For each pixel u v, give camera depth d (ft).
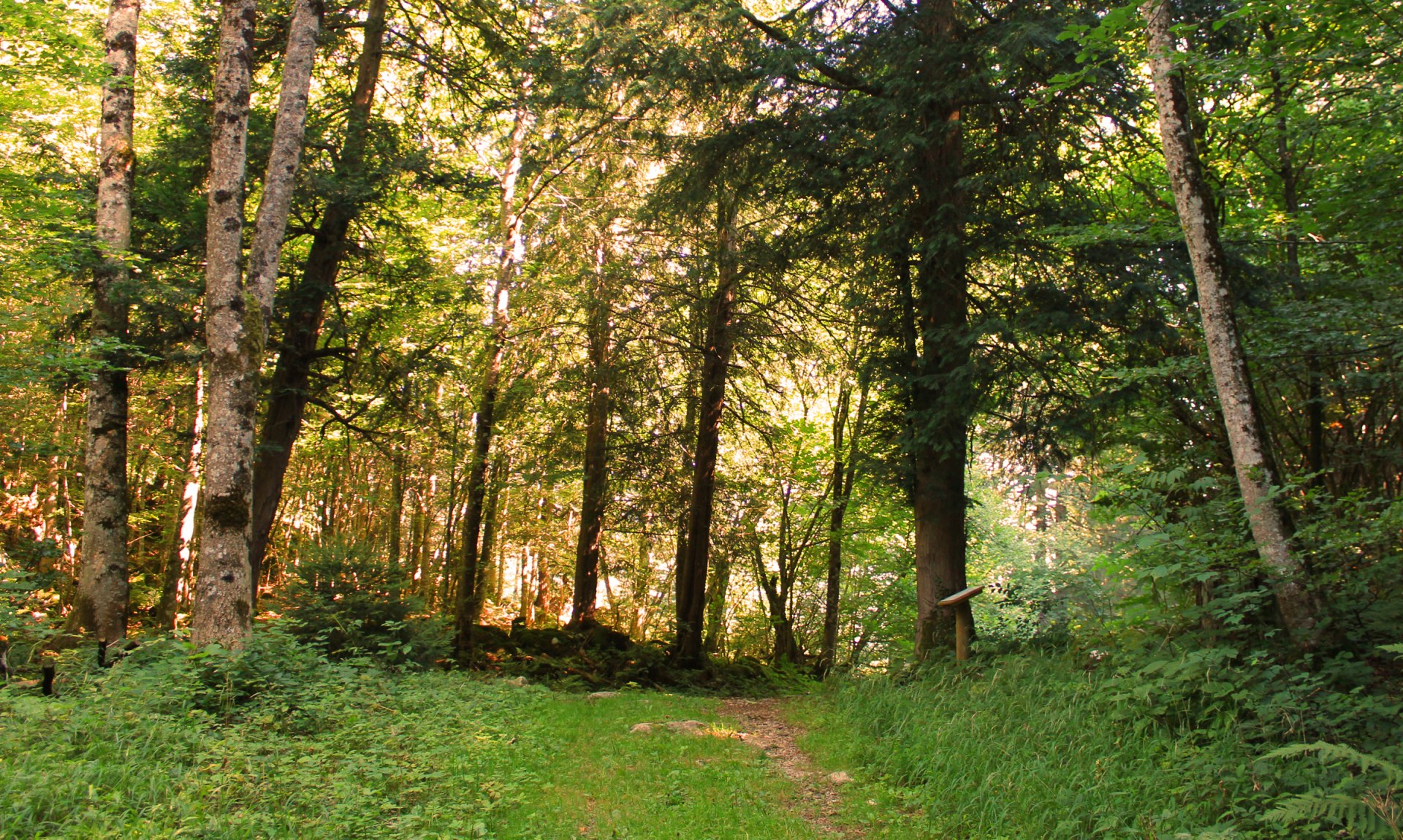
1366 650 19.86
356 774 18.22
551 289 58.08
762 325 55.57
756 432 68.13
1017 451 40.19
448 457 66.08
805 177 40.78
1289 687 18.48
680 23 40.93
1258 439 22.21
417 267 49.08
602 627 59.47
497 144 60.39
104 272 37.27
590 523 61.67
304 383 45.14
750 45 39.65
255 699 23.40
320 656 28.14
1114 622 25.41
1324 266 33.12
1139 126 38.78
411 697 25.88
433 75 52.06
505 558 95.30
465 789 18.67
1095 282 34.88
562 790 20.29
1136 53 37.32
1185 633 22.57
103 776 15.01
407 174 46.09
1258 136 31.96
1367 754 15.39
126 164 38.96
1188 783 16.74
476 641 52.60
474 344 59.41
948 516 38.37
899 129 36.81
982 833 16.75
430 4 50.70
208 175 44.29
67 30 37.73
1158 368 28.58
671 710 33.32
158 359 38.04
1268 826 14.71
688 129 50.57
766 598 80.48
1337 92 26.91
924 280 37.88
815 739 27.14
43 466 62.49
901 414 40.55
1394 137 30.71
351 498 85.46
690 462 59.47
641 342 57.21
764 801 20.02
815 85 41.27
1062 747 19.85
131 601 60.70
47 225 37.60
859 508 66.18
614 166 58.70
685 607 55.47
